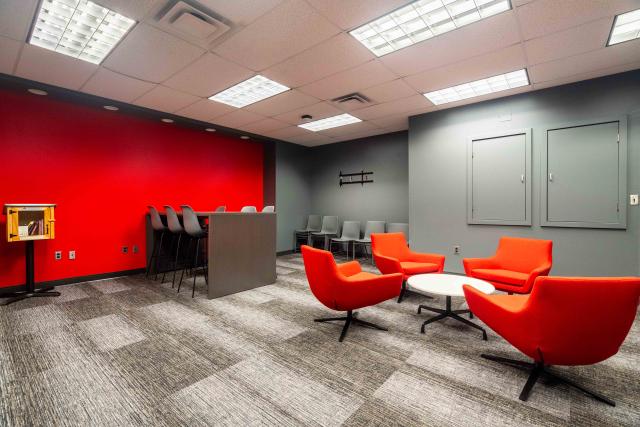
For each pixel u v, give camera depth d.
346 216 6.71
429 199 4.59
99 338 2.34
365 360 2.04
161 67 3.07
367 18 2.33
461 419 1.47
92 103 3.95
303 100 4.06
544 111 3.71
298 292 3.66
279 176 6.57
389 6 2.21
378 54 2.88
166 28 2.42
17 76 3.22
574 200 3.53
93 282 4.04
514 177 3.90
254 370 1.91
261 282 3.93
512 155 3.91
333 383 1.77
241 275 3.67
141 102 4.05
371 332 2.50
